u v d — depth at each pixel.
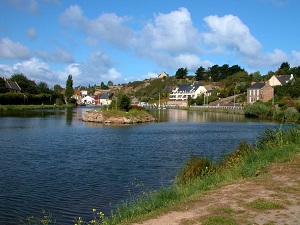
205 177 13.80
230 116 80.44
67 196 14.70
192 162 16.73
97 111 64.00
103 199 14.30
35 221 11.77
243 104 109.81
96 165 21.22
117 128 47.66
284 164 13.28
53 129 44.81
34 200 14.13
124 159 23.31
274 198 9.29
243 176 12.64
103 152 26.22
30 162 21.95
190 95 163.88
